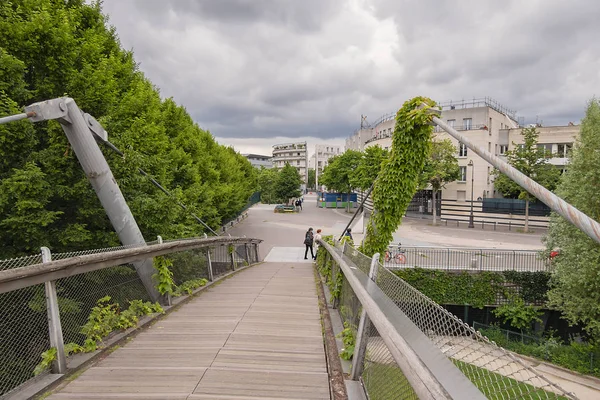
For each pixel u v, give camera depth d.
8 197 6.43
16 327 3.17
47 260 3.24
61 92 8.04
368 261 3.80
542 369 13.20
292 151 132.38
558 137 39.69
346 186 52.22
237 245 12.98
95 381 3.24
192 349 4.04
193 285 7.18
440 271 17.50
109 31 13.17
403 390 2.04
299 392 3.09
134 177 8.43
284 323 5.05
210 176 20.89
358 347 3.24
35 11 7.75
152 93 14.59
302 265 15.62
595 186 13.40
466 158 40.31
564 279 13.92
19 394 2.93
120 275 5.00
